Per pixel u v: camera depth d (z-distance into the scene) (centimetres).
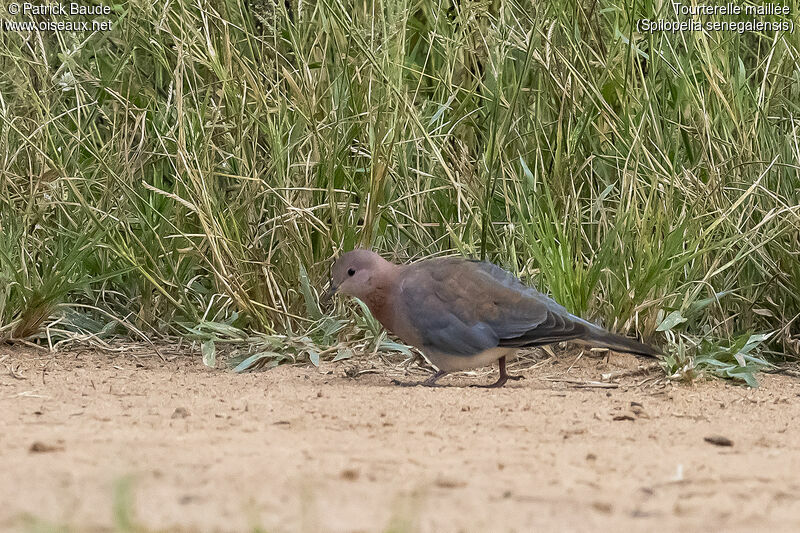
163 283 1229
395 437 760
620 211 1148
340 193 1242
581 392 988
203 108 1245
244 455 676
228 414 838
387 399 915
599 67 1290
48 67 1277
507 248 1212
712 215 1194
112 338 1220
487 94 1311
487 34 1319
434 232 1277
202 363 1143
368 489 597
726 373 1055
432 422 820
